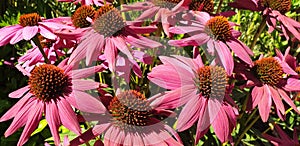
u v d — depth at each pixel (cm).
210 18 44
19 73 57
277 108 42
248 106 43
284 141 46
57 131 35
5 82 57
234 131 51
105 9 41
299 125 58
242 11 66
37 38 44
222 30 43
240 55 43
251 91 44
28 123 36
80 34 40
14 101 55
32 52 49
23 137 35
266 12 49
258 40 65
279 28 54
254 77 44
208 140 50
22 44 58
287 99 43
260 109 42
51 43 48
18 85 57
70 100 36
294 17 64
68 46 44
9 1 64
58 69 38
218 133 37
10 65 57
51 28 44
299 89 44
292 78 45
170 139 36
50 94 37
